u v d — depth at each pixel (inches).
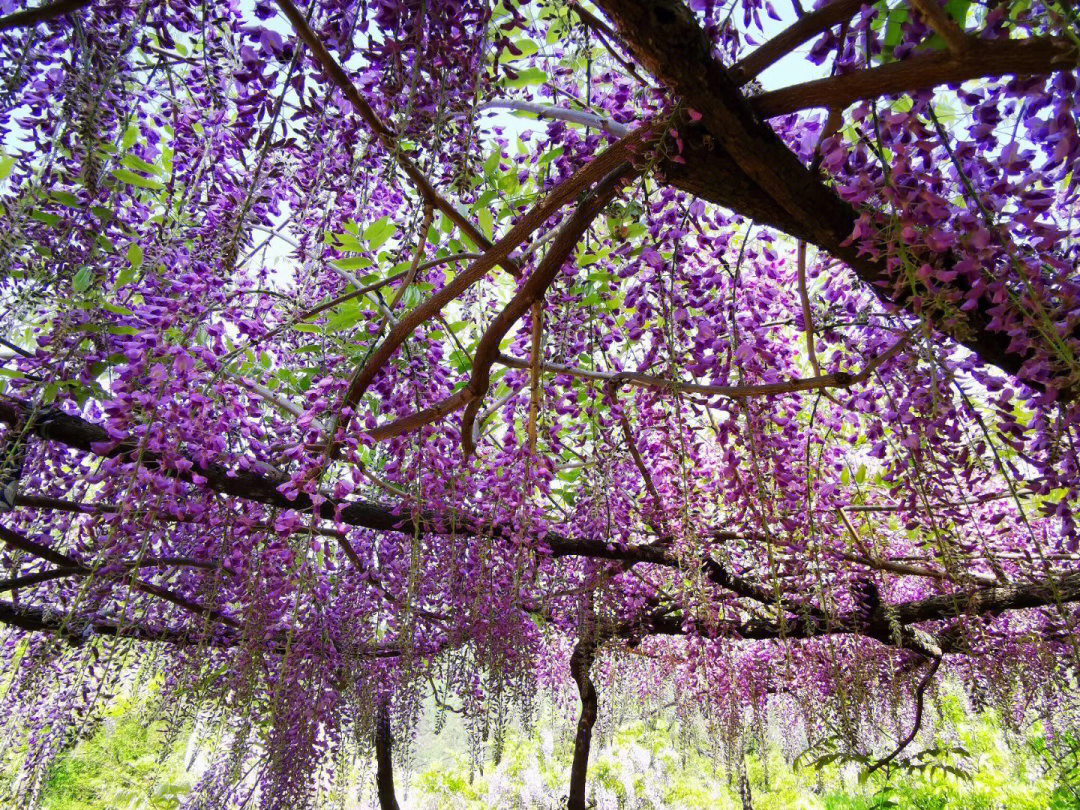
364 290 65.5
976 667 118.8
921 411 65.2
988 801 172.4
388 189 78.6
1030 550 107.2
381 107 57.1
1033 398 57.3
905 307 55.5
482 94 52.6
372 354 69.9
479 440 102.7
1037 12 38.9
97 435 76.5
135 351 60.8
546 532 98.5
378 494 102.4
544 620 125.1
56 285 66.0
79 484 90.0
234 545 84.0
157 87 66.9
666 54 41.8
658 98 52.6
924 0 36.4
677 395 75.4
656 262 69.7
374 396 95.4
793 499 87.4
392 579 106.7
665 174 53.2
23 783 95.1
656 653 143.2
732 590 113.7
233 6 54.9
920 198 46.3
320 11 51.6
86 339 71.4
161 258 64.0
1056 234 46.3
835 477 98.2
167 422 61.5
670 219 69.2
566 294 86.0
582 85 78.2
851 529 111.1
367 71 55.7
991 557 95.4
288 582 73.7
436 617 109.0
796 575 98.7
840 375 66.7
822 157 50.6
